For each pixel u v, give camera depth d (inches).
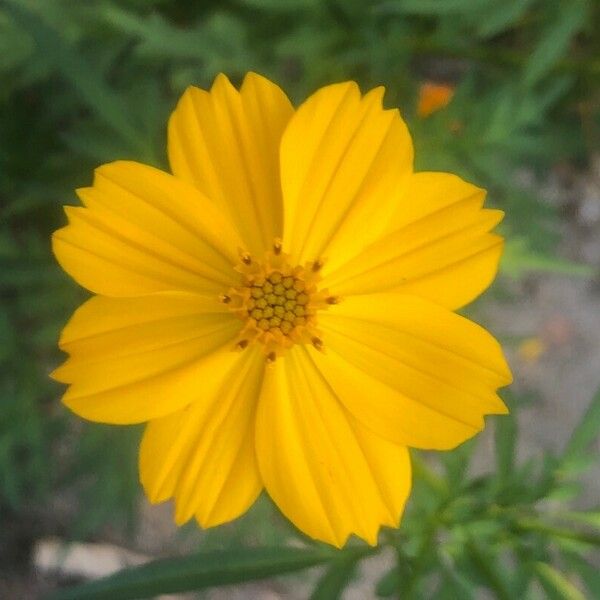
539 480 4.8
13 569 8.1
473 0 5.3
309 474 3.8
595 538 4.5
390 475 3.8
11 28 5.8
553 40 5.4
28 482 7.9
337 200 3.7
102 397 3.5
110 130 5.6
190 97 3.5
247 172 3.7
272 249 3.8
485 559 4.6
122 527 8.1
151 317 3.6
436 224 3.7
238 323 3.8
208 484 3.7
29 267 6.0
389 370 3.8
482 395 3.7
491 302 7.2
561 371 8.6
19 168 6.3
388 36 6.2
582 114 7.0
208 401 3.8
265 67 6.0
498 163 6.4
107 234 3.5
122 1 6.3
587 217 8.3
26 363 6.4
